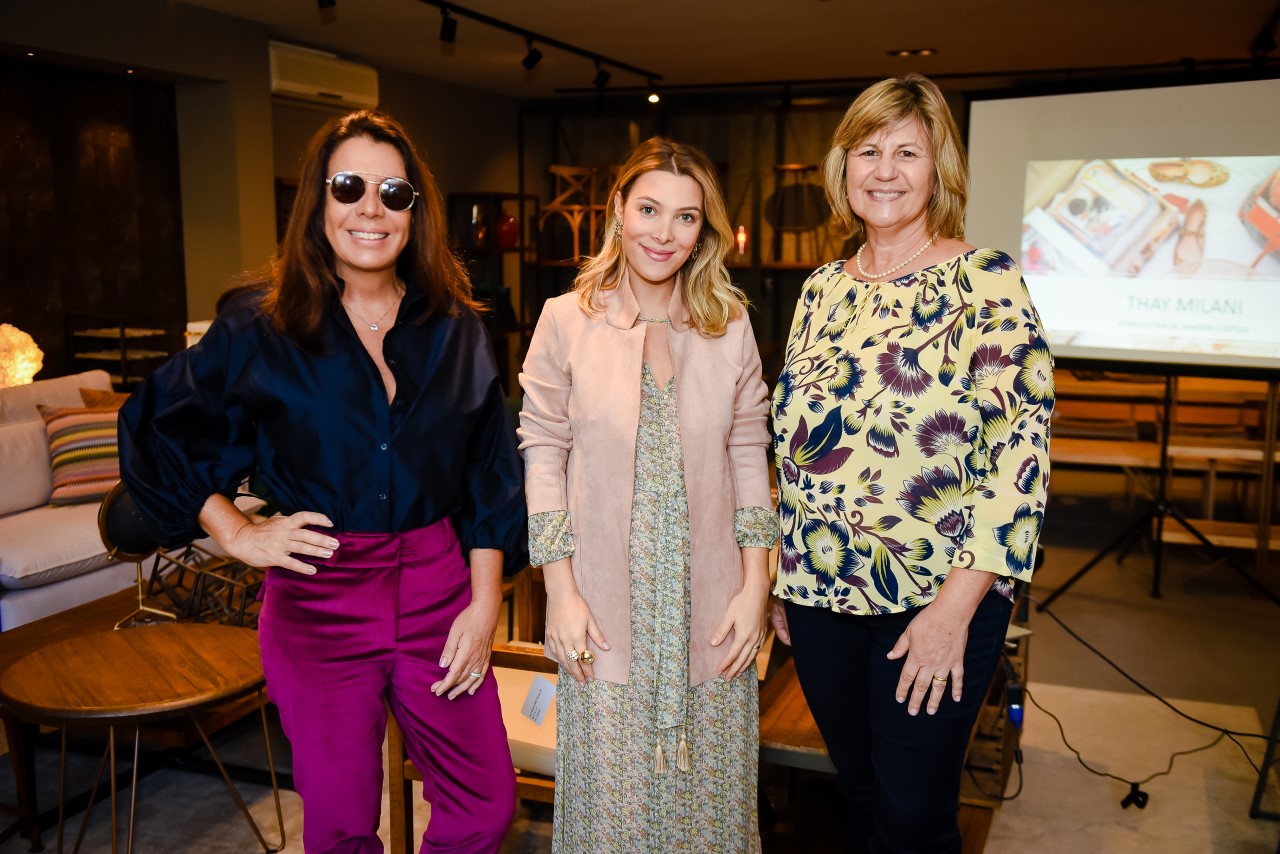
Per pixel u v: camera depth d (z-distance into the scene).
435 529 1.69
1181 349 4.48
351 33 6.29
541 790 2.22
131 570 4.11
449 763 1.73
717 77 8.34
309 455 1.60
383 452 1.61
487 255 8.66
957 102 8.86
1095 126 4.54
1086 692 3.72
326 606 1.62
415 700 1.69
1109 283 4.59
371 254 1.59
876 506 1.67
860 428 1.67
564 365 1.74
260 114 6.05
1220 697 3.68
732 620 1.74
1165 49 6.96
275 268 1.65
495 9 5.59
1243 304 4.35
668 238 1.63
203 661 2.40
